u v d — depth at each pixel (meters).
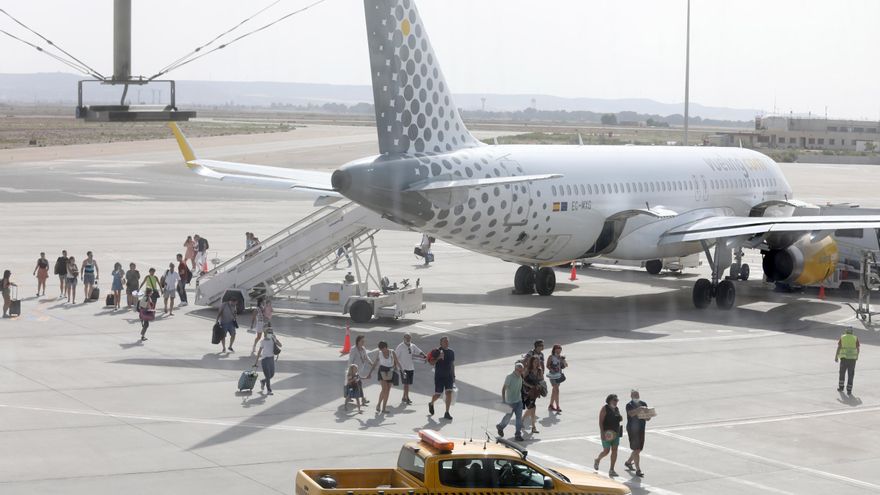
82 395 39.19
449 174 49.81
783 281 63.97
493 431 35.66
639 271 79.00
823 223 57.81
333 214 56.78
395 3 48.66
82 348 48.00
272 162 193.62
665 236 62.91
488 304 62.88
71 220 104.19
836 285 68.50
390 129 49.25
